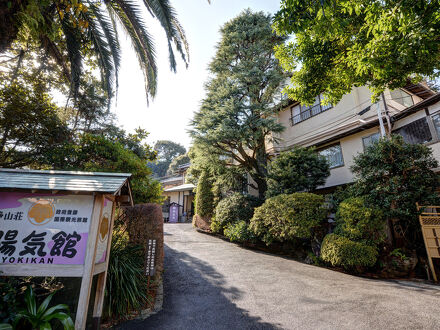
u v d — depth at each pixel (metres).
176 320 3.94
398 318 3.86
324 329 3.55
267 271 6.95
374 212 7.05
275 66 13.34
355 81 6.41
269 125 11.42
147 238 5.75
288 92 7.17
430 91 13.10
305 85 6.72
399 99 12.34
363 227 7.00
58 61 6.17
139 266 4.99
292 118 15.58
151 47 6.41
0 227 3.05
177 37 6.46
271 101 12.91
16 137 6.35
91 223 3.23
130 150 8.24
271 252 10.04
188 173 19.58
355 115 11.75
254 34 13.27
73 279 4.42
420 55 4.68
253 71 11.95
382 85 6.17
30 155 6.57
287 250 9.94
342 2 4.22
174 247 9.90
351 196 8.51
